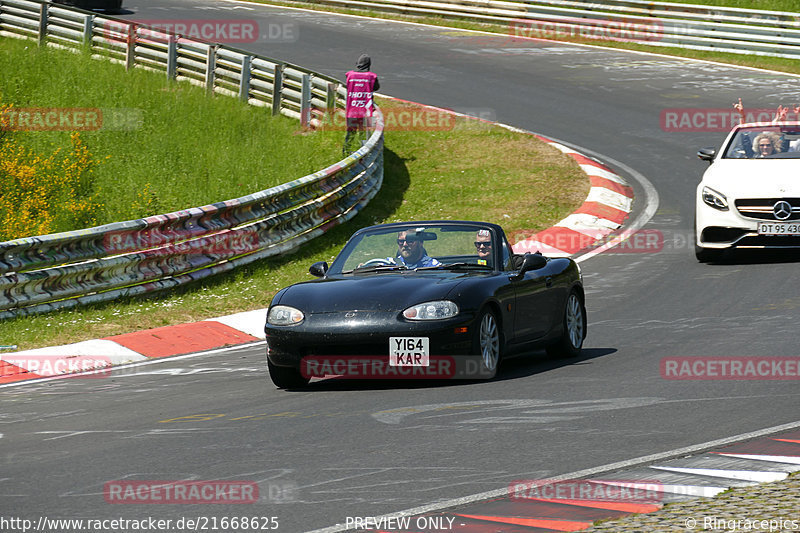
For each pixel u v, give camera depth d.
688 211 64.75
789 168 51.06
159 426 27.73
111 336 42.75
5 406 32.09
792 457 21.69
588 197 68.00
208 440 25.64
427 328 29.98
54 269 45.38
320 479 21.53
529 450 23.12
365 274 33.84
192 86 92.50
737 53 115.88
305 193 60.56
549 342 35.03
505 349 32.53
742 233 49.84
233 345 41.62
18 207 63.53
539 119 91.38
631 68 111.62
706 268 50.25
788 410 26.16
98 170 70.56
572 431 24.72
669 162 77.69
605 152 81.19
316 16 145.75
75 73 90.56
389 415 27.23
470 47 123.75
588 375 31.75
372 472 21.86
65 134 76.38
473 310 30.81
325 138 80.88
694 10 118.94
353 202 66.56
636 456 22.31
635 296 45.59
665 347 35.50
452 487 20.55
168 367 37.75
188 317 46.16
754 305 41.56
